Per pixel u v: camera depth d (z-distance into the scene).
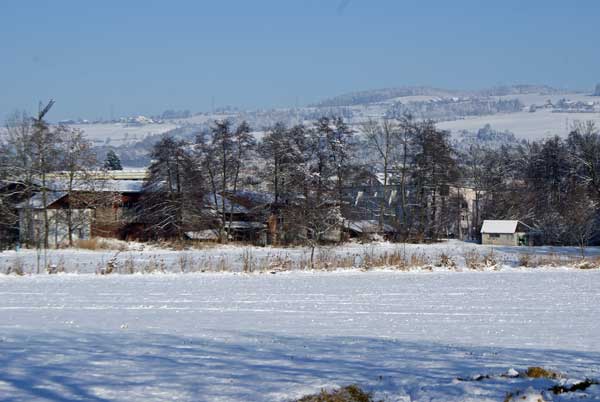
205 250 70.69
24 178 74.31
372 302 30.16
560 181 97.69
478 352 17.75
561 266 49.06
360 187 90.88
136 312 26.50
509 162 113.69
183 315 25.70
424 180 91.12
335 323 23.89
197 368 14.84
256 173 87.38
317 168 86.75
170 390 12.84
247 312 26.73
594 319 25.52
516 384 12.85
